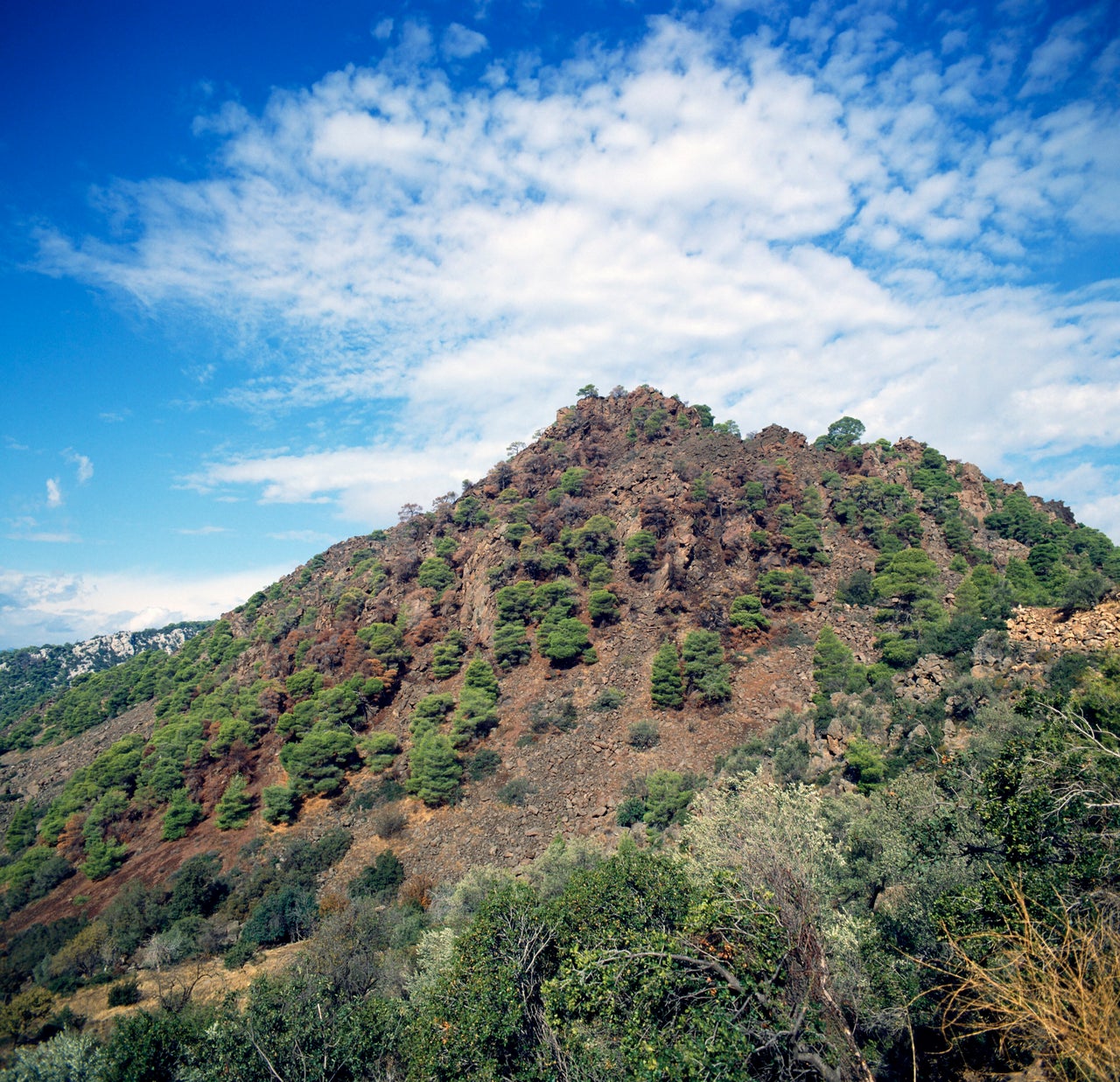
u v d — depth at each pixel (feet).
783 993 38.17
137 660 446.19
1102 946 32.60
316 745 224.12
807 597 255.09
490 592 278.46
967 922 43.88
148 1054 68.74
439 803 199.31
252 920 163.43
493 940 59.62
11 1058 95.40
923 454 336.90
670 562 270.05
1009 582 234.38
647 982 39.40
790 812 73.05
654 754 194.90
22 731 384.68
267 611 371.35
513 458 391.86
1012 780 46.80
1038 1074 37.70
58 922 189.98
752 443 363.76
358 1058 65.36
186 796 235.81
